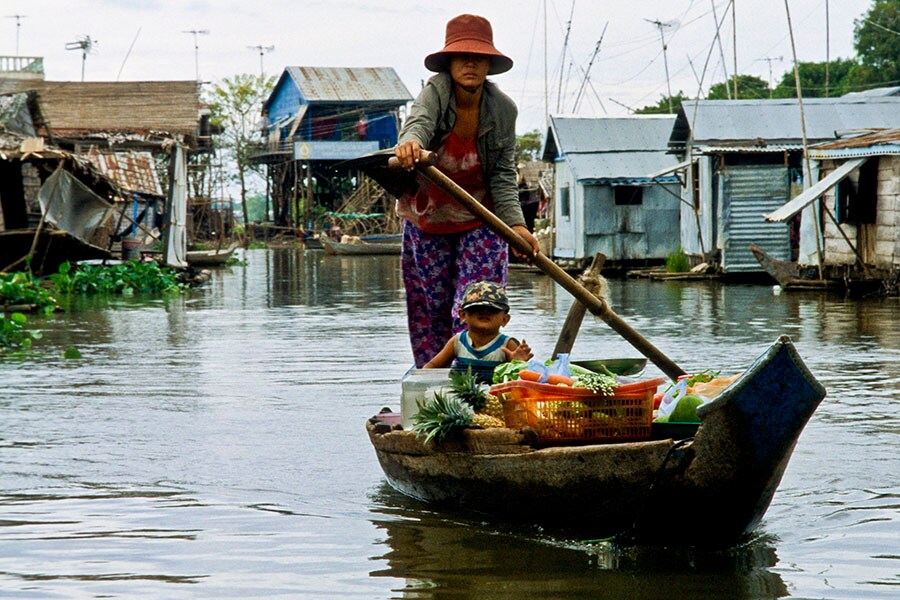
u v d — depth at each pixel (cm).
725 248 2505
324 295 2234
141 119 4109
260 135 6831
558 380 480
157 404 841
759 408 414
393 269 3431
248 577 421
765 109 2684
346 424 751
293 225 6250
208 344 1291
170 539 474
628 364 572
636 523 452
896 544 458
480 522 497
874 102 2711
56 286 2277
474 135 638
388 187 659
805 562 434
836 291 2086
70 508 527
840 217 2133
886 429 708
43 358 1155
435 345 697
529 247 559
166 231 2883
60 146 3953
